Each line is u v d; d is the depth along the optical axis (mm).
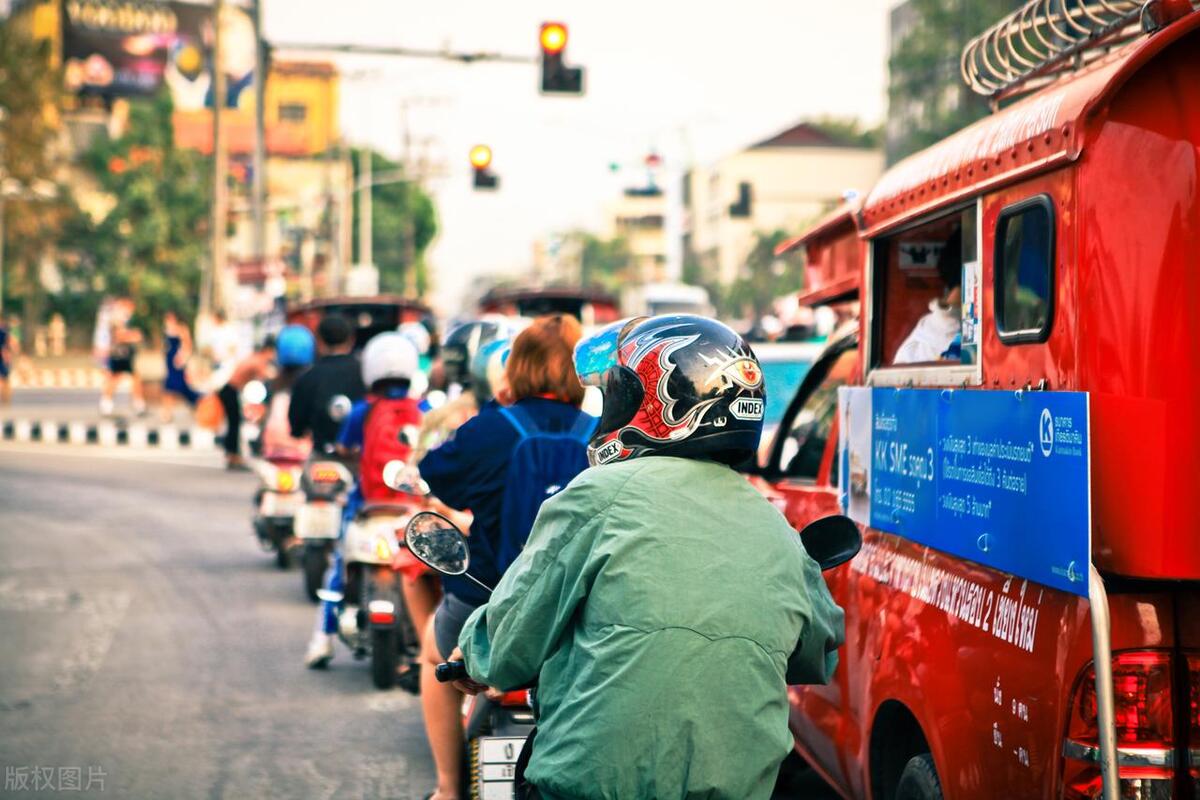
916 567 5082
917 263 5574
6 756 7801
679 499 3520
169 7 95125
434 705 6031
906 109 60969
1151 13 4023
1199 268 3908
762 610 3434
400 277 114000
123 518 18047
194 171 68750
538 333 5582
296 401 11648
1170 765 3936
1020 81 5344
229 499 20109
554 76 21875
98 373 59094
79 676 9711
